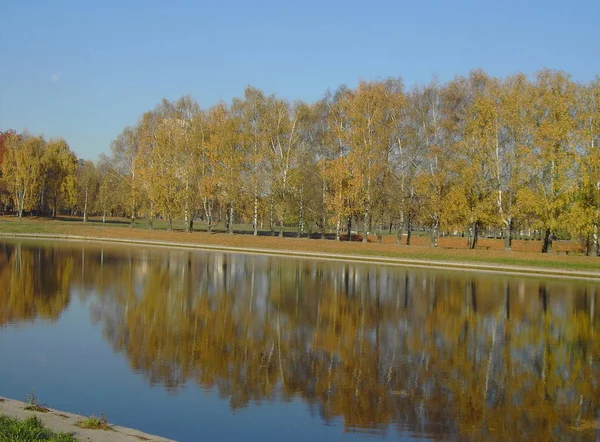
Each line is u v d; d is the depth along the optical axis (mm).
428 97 60094
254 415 15727
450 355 22312
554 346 23969
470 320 28953
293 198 68688
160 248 67312
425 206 58562
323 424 15219
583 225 49938
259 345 23172
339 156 63969
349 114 61344
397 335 25484
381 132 59875
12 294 33094
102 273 43156
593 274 46531
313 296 35250
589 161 50375
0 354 20953
